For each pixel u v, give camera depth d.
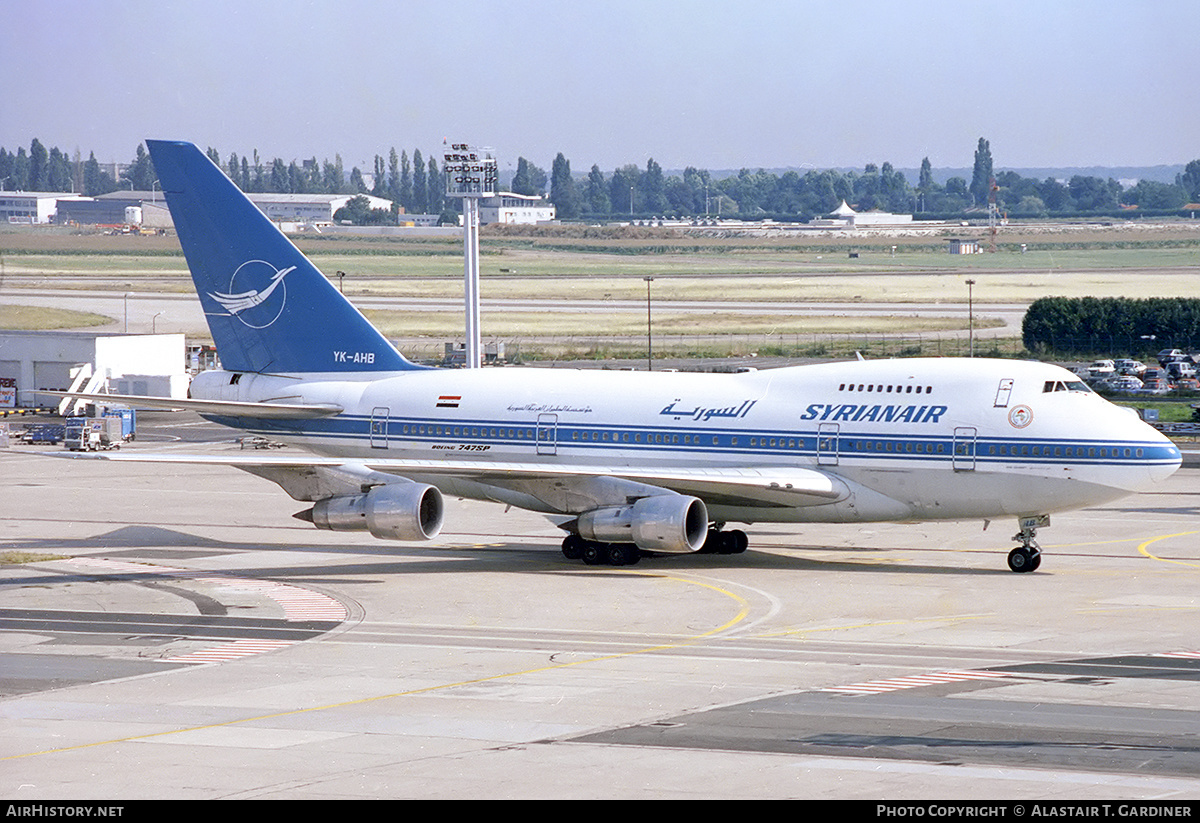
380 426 126.25
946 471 107.69
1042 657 76.94
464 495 124.81
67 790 52.09
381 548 124.94
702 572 110.12
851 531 134.25
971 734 59.44
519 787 51.94
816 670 74.12
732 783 52.09
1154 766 54.03
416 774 53.91
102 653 80.81
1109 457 103.94
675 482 109.88
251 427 131.38
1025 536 110.12
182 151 131.12
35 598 99.56
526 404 122.19
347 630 87.69
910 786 51.53
